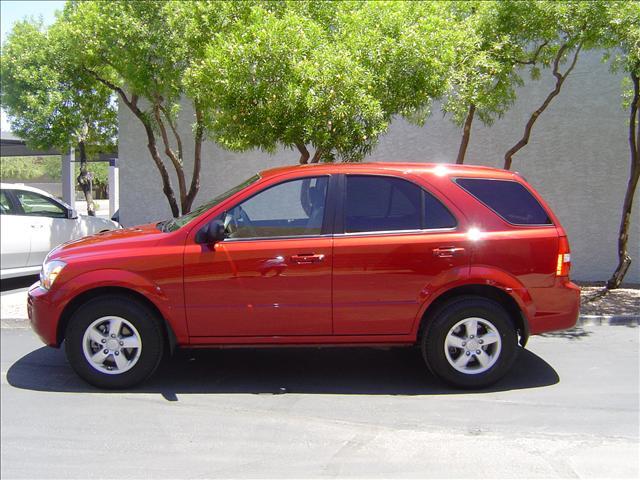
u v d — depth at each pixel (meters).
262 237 5.39
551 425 4.80
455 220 5.41
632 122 9.12
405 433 4.66
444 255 5.31
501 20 8.59
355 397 5.40
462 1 9.33
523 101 10.75
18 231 9.98
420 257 5.30
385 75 7.61
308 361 6.41
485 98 8.49
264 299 5.31
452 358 5.43
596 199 10.61
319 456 4.30
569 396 5.42
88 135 16.45
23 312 8.52
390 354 6.66
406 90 7.78
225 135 7.99
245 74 7.36
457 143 11.05
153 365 5.43
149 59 9.45
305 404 5.24
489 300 5.41
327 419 4.93
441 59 7.76
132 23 9.22
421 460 4.23
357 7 8.85
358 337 5.39
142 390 5.54
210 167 12.24
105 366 5.44
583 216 10.68
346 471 4.09
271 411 5.08
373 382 5.79
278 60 7.33
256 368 6.18
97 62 10.57
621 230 9.67
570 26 8.13
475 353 5.42
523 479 3.98
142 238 5.46
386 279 5.30
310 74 7.10
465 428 4.75
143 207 12.71
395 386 5.68
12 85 14.38
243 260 5.29
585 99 10.53
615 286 9.78
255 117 7.49
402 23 7.82
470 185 5.55
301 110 7.31
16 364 6.31
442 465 4.16
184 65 9.37
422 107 8.30
